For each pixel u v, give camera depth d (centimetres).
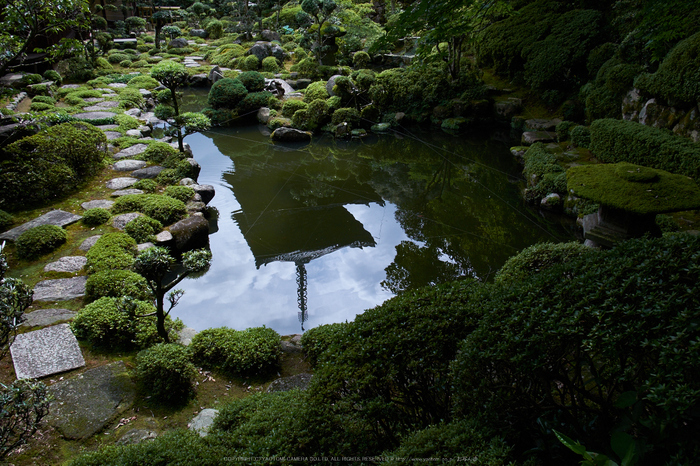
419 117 1320
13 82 1229
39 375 325
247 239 653
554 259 429
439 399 218
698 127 706
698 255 158
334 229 689
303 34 1994
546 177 776
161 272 343
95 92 1275
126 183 711
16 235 527
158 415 309
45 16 602
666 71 757
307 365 381
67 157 688
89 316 381
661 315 148
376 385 203
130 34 2344
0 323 243
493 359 180
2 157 653
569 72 1209
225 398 337
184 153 855
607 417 176
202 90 1669
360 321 235
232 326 465
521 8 1410
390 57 1812
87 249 509
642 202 442
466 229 686
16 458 257
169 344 350
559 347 170
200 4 2791
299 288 537
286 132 1159
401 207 774
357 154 1080
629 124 781
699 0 374
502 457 160
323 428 203
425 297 241
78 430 283
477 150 1091
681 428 136
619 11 1134
